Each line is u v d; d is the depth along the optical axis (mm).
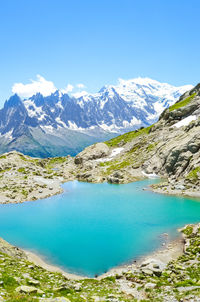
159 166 130000
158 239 49438
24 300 16609
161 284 26281
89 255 43656
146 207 73438
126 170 140000
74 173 159500
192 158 106188
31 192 97688
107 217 65062
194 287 23781
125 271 35906
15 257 35250
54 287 23688
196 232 47781
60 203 82750
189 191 87500
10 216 68750
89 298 21578
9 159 150000
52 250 46375
